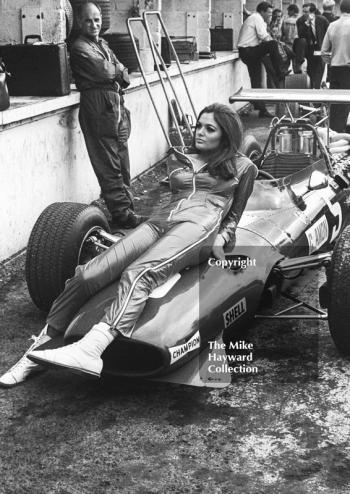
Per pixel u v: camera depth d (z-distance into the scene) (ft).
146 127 30.19
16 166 19.79
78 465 10.76
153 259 12.06
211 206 13.12
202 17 42.47
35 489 10.21
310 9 50.60
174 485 10.29
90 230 15.44
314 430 11.59
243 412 12.12
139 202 25.55
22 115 19.56
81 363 11.45
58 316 12.92
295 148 19.80
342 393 12.66
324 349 14.23
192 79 38.09
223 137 13.17
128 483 10.34
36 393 12.77
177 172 13.66
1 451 11.10
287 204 15.96
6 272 18.63
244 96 18.80
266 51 45.70
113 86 21.65
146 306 12.07
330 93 18.84
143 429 11.68
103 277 12.67
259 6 49.57
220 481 10.37
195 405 12.35
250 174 13.48
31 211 20.75
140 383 13.04
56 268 14.89
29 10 24.13
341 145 19.84
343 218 18.37
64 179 22.80
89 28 21.66
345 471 10.55
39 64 22.24
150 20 33.73
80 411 12.21
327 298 13.35
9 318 15.99
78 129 23.62
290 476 10.46
